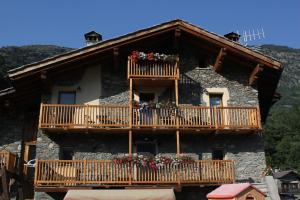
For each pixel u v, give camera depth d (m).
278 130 84.50
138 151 20.41
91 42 24.75
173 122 19.73
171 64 20.64
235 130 19.86
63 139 19.84
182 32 21.44
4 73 40.50
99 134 20.09
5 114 21.23
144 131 19.73
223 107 19.98
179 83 21.48
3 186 17.86
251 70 21.97
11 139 20.84
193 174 18.80
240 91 21.70
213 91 21.53
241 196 12.39
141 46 21.53
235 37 25.56
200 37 21.11
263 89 23.69
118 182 18.27
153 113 19.72
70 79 20.92
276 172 48.72
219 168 18.98
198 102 21.30
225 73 21.97
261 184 18.61
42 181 18.00
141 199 17.00
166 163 18.77
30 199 20.28
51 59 19.67
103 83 21.06
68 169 18.41
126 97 20.98
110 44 20.19
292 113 95.69
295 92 149.50
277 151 76.44
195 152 20.25
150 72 20.39
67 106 19.34
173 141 20.38
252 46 25.55
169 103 19.88
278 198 18.06
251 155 20.42
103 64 21.39
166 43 22.08
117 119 19.78
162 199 17.06
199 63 22.27
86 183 18.17
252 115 20.22
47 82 20.55
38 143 19.62
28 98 21.48
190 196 19.28
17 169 20.19
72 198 16.70
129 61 20.41
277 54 187.62
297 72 174.88
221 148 20.55
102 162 18.56
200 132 20.12
